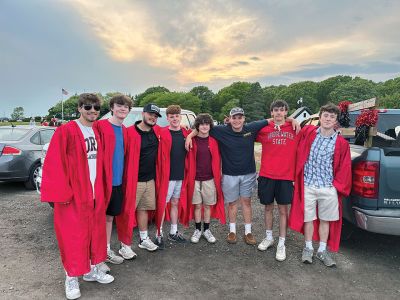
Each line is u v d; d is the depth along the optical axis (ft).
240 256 13.60
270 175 13.43
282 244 13.70
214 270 12.33
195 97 399.24
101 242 10.99
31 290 10.65
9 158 22.99
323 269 12.57
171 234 15.02
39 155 24.44
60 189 9.81
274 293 10.83
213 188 14.87
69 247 10.16
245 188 14.71
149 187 13.42
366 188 12.10
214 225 17.46
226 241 15.17
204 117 14.16
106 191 11.31
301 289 11.10
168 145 13.71
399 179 11.91
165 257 13.34
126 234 12.76
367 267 12.78
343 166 12.42
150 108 12.68
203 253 13.83
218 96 407.85
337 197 12.75
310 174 12.92
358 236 15.96
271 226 14.30
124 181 12.44
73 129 10.21
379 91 315.58
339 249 14.44
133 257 13.00
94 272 11.27
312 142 12.90
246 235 14.97
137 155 12.58
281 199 13.42
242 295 10.67
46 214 18.61
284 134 13.35
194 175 14.69
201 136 14.64
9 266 12.26
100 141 10.99
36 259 12.90
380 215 11.85
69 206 10.18
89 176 10.53
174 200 14.71
